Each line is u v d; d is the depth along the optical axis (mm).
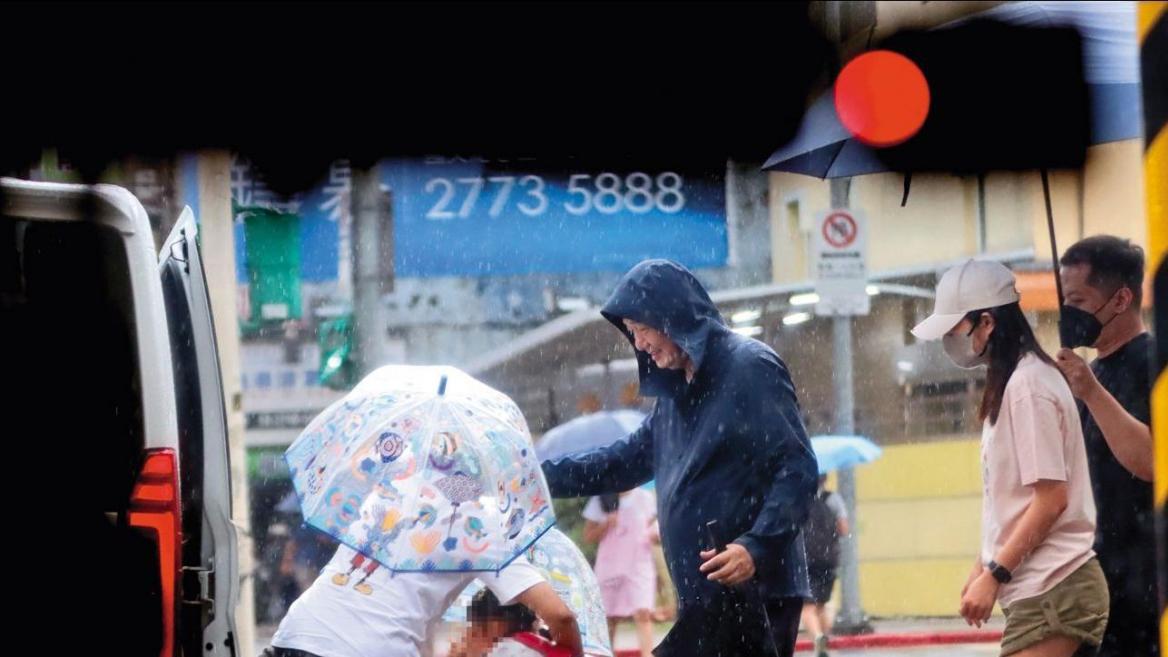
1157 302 9828
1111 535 17609
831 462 38656
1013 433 16906
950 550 45625
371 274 51688
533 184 52500
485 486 15555
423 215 52844
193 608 16297
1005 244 44750
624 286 17609
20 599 15125
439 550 15242
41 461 15914
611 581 33500
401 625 15258
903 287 46562
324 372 53344
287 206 50688
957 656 38906
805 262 51125
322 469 15703
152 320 15391
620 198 52094
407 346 53562
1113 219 39281
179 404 16484
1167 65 9727
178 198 32125
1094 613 16781
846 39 31047
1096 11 18703
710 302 17844
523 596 15477
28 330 16078
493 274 53250
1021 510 16984
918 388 46188
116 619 15148
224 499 16641
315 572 38969
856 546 43906
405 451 15609
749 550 16938
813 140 19422
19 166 28734
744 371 17453
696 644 17516
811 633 34750
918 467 45875
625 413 35781
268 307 52969
